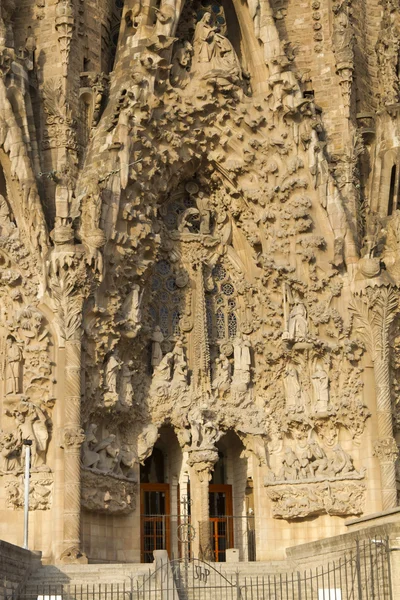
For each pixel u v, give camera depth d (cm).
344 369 4594
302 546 3712
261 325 4766
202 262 4869
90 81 4722
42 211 4275
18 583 3334
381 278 4553
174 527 4666
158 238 4547
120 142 4434
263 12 4869
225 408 4675
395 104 4988
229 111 4756
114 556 4303
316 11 5206
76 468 4041
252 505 4744
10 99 4394
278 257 4712
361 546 3077
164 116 4619
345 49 5056
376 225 4788
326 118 5066
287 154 4756
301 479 4556
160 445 4831
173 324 4788
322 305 4622
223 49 4806
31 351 4159
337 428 4606
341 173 4919
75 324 4150
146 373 4619
